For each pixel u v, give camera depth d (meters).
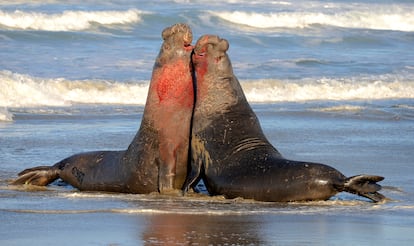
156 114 41.69
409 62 116.00
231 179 40.16
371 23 163.88
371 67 109.56
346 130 66.75
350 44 139.00
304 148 57.22
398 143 60.31
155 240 30.22
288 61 111.50
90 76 94.06
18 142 58.38
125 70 99.38
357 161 52.22
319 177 38.53
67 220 34.12
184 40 41.66
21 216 34.94
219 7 160.38
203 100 41.88
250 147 40.78
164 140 41.56
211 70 41.91
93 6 151.62
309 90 92.12
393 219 35.38
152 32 137.12
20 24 131.00
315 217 35.50
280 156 40.50
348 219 35.16
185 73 41.88
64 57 107.75
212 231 32.09
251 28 148.25
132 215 35.47
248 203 38.91
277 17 152.62
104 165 43.38
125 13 140.38
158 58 42.09
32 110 76.75
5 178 46.34
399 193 42.22
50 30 128.38
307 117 74.62
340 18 161.12
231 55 116.81
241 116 41.81
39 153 54.19
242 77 97.56
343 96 91.81
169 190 41.50
